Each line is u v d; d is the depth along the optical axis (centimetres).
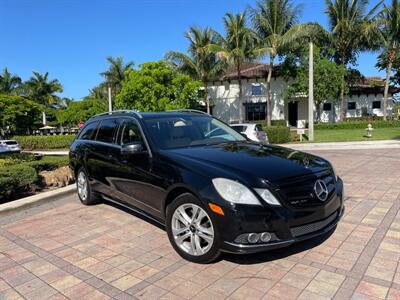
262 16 3109
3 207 616
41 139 3083
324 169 404
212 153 424
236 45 3144
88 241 470
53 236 496
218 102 4025
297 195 356
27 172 736
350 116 3919
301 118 3962
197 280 354
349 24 3159
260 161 393
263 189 347
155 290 341
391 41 3181
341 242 429
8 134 4569
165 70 2847
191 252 390
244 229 339
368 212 541
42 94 6269
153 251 429
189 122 530
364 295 316
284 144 1992
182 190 398
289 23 3145
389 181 754
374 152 1316
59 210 627
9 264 411
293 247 420
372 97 3884
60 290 349
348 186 721
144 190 454
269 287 335
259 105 3959
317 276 352
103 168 557
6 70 5984
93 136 628
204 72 3391
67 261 412
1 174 695
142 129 488
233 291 331
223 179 357
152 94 2753
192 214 387
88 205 646
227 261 390
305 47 3234
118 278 367
